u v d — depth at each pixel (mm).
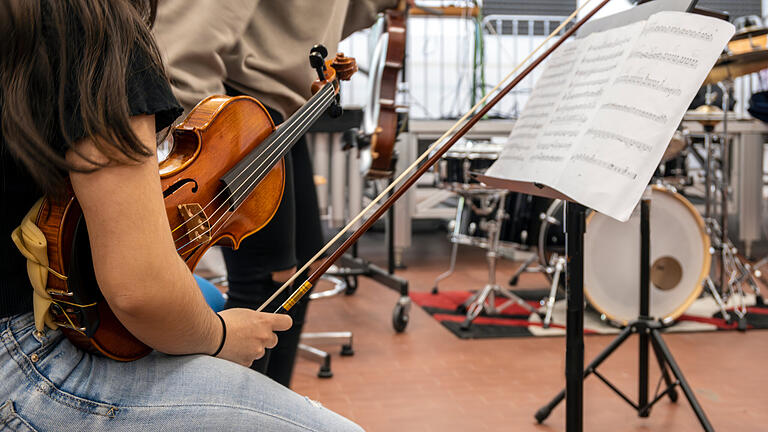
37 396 795
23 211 814
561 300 4164
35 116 746
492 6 7684
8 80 746
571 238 1697
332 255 1063
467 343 3277
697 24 1334
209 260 3217
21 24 734
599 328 3477
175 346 833
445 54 7605
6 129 746
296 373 2854
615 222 3441
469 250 6207
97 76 742
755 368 2912
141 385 849
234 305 1609
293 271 1646
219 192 1006
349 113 2508
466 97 6660
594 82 1469
